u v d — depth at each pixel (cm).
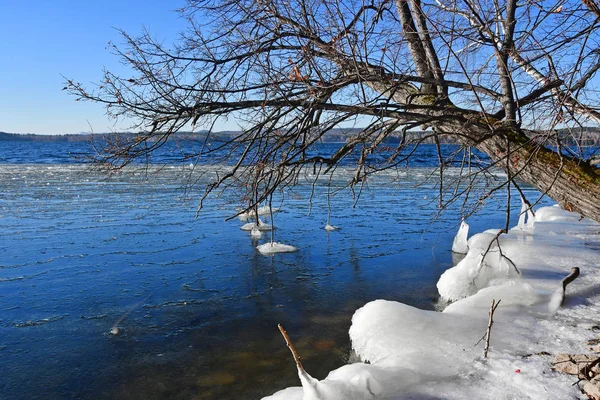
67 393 477
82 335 614
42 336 611
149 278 851
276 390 466
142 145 422
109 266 923
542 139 404
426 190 2030
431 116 413
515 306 561
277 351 554
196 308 705
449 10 417
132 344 584
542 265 748
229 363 529
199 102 410
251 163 448
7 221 1353
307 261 959
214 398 457
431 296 738
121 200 1759
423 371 409
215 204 1662
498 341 466
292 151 471
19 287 801
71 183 2330
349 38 385
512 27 426
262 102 404
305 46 400
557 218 1183
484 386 384
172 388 480
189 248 1064
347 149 435
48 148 8688
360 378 373
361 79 405
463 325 507
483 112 389
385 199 1797
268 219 1412
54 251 1030
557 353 436
